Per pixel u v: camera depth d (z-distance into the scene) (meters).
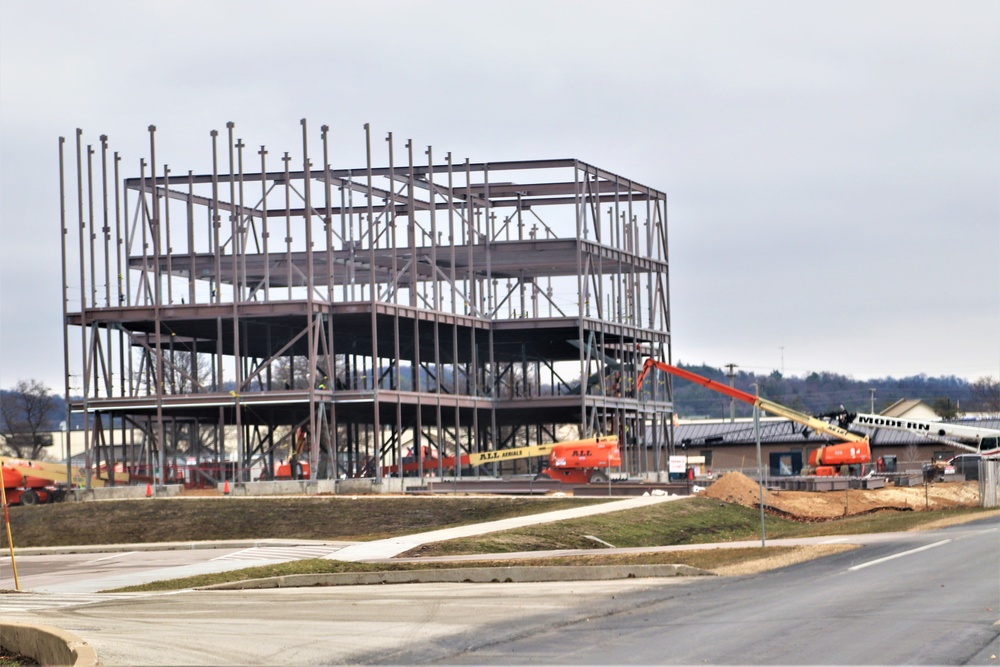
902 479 92.50
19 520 71.81
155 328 90.38
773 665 18.84
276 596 34.06
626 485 81.69
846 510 71.69
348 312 84.25
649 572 35.94
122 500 74.94
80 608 32.78
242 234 89.00
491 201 101.81
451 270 94.00
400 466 84.25
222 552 54.97
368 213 84.75
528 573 36.91
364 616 27.39
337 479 81.38
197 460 90.56
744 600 27.56
